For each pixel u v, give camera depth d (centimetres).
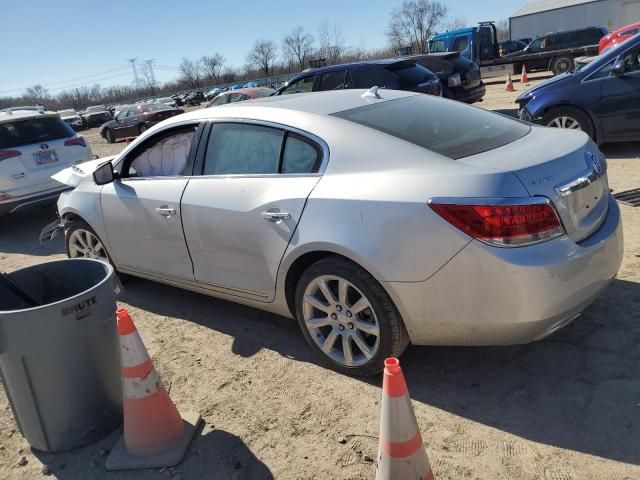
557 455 250
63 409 276
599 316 355
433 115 346
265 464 265
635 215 520
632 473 235
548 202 260
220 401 318
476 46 2275
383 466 219
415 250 271
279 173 335
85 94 10362
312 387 320
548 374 307
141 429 271
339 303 310
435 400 297
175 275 403
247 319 416
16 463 283
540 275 254
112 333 287
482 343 280
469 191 260
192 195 372
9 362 264
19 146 746
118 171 433
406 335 296
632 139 726
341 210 293
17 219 911
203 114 388
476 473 245
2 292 287
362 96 373
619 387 288
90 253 484
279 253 323
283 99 384
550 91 766
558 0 4094
